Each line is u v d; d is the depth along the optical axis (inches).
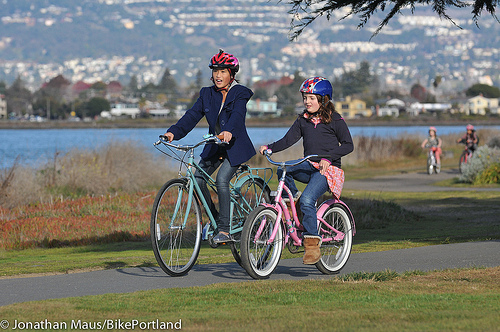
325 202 568.4
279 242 544.7
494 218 1114.7
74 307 413.7
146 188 1683.1
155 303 425.4
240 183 555.5
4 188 1380.4
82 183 1562.5
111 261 663.1
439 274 530.6
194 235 555.5
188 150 536.4
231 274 556.7
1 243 978.1
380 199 1439.5
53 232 1055.6
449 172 2212.1
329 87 548.1
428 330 343.3
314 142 546.0
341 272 570.6
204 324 368.8
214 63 540.4
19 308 409.7
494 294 443.8
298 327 356.2
